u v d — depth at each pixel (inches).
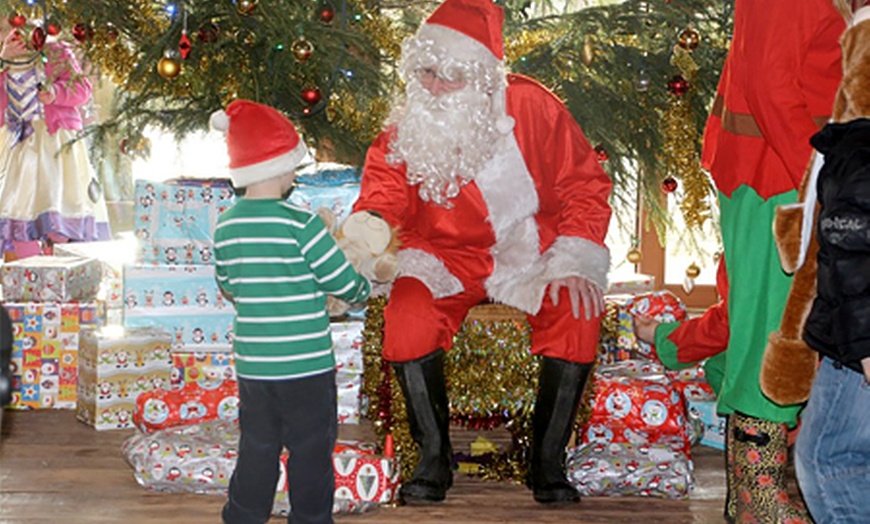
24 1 150.4
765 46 95.1
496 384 121.6
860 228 66.1
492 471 126.3
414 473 118.2
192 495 118.9
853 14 80.5
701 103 149.0
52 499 116.2
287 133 99.0
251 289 97.0
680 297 230.7
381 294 121.1
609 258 117.7
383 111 151.9
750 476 102.5
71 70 179.3
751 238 100.4
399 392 120.9
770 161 99.2
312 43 142.0
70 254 183.9
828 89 96.0
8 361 72.5
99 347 142.9
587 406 124.0
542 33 151.5
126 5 150.1
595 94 148.4
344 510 113.2
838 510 72.8
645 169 154.3
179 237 152.9
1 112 202.1
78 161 210.4
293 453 99.0
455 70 110.6
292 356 97.0
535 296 115.5
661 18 148.6
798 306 88.5
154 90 149.1
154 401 135.5
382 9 158.1
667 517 115.0
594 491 120.9
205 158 169.9
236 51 144.3
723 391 104.8
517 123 115.7
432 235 118.3
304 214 98.6
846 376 71.8
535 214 119.0
